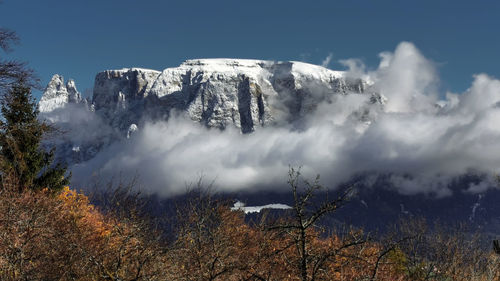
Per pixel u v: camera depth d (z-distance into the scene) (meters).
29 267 13.27
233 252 13.89
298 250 11.98
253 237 13.80
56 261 13.20
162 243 13.31
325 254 11.68
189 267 13.27
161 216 13.91
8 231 13.62
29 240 13.74
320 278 11.84
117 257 12.77
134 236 12.79
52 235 13.73
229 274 13.27
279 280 12.38
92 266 12.98
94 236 14.27
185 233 13.36
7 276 12.86
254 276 12.27
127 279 12.40
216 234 13.77
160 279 12.59
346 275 12.33
